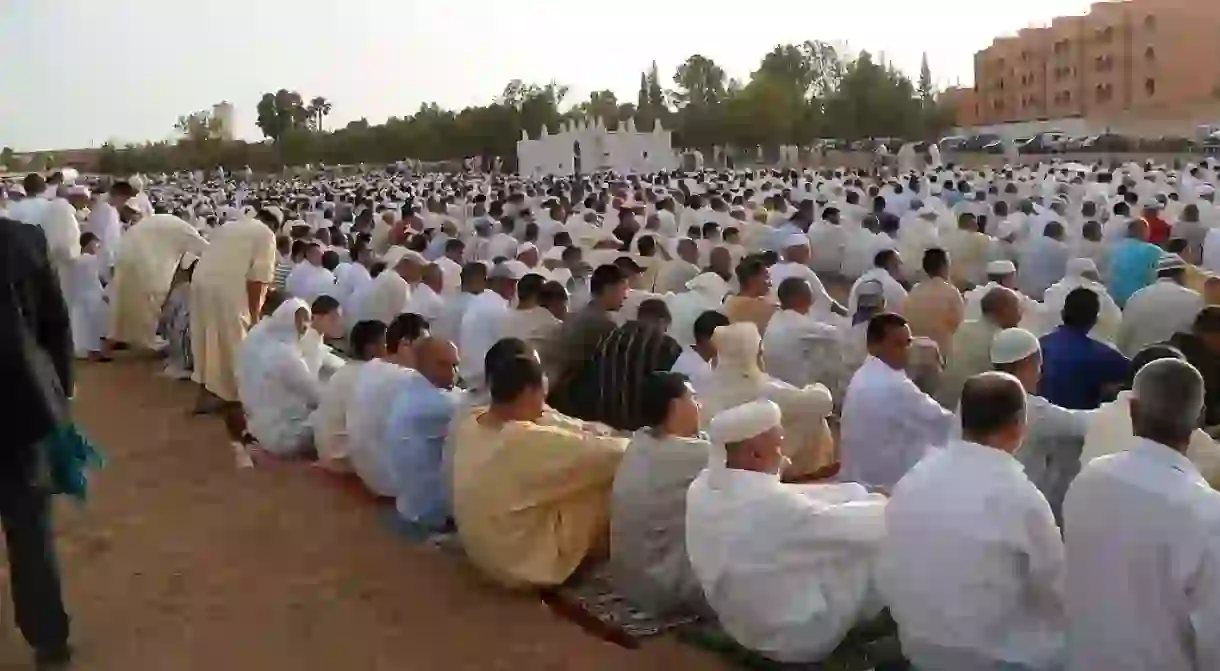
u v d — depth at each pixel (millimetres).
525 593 4934
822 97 62938
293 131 67562
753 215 16109
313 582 5098
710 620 4586
